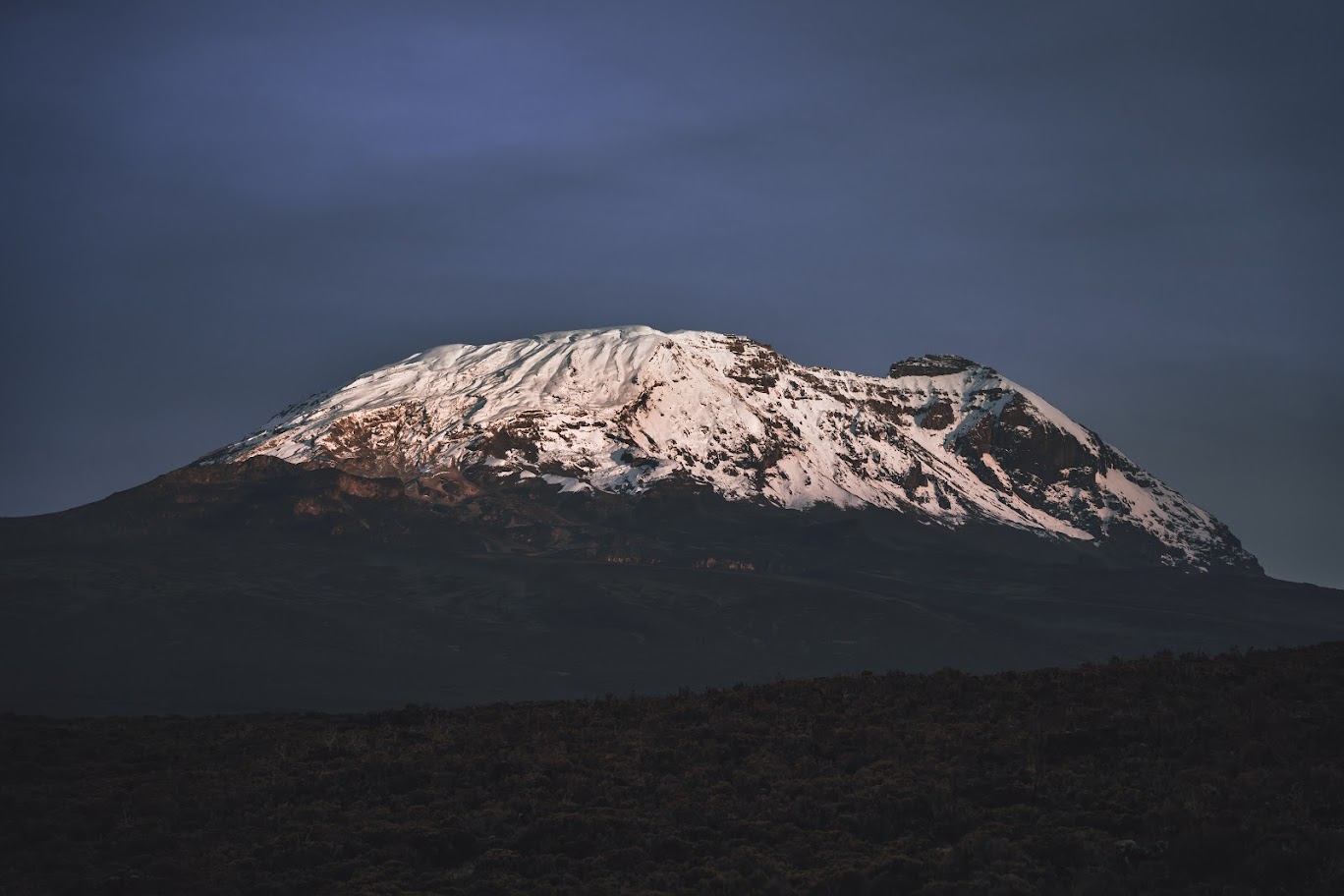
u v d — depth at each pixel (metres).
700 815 149.38
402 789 164.25
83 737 189.88
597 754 173.50
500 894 133.25
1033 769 154.75
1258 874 123.00
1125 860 129.12
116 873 139.00
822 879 130.25
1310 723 158.12
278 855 143.25
